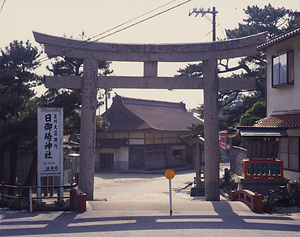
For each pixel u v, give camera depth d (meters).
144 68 16.55
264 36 16.02
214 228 10.57
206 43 16.33
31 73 22.61
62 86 16.36
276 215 12.51
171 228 10.59
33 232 10.26
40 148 14.73
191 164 51.00
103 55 16.48
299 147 17.02
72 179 28.20
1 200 15.00
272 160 15.95
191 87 16.61
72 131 21.05
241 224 11.09
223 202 14.52
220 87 16.47
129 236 9.72
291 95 17.58
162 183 30.36
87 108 16.36
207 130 16.41
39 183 14.59
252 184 15.78
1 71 21.89
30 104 19.44
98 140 43.44
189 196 22.50
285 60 17.72
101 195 22.89
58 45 16.06
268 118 17.98
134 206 13.88
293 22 33.53
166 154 46.47
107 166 43.28
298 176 16.81
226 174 24.77
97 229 10.55
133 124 44.22
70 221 11.62
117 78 16.47
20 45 22.41
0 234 10.09
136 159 42.47
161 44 16.44
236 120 33.09
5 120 19.72
